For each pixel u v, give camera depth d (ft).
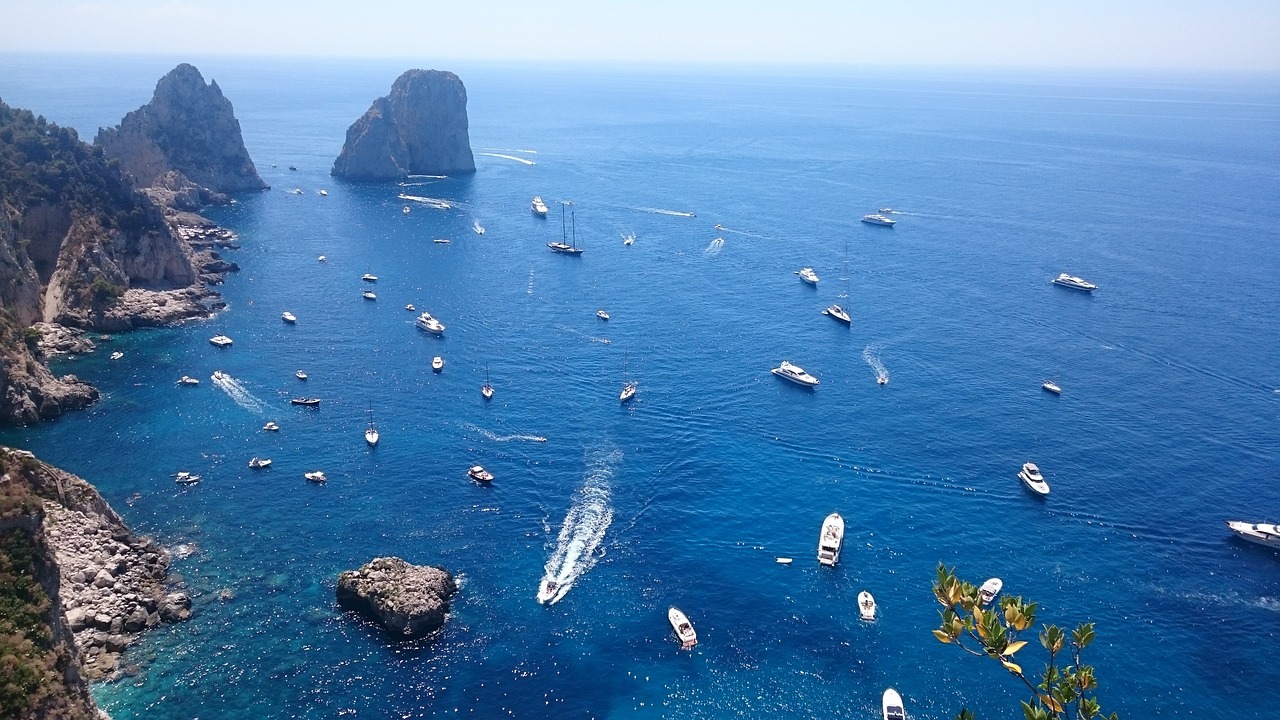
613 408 478.18
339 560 341.82
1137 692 283.79
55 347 531.50
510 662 293.02
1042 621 314.55
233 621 307.58
